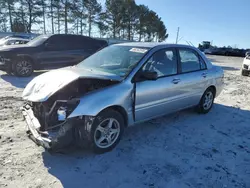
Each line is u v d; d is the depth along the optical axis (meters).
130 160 3.27
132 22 50.09
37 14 41.06
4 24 40.72
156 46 4.14
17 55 8.70
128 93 3.49
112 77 3.47
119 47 4.44
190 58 4.77
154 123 4.65
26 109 3.63
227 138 4.16
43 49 9.19
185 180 2.90
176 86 4.28
